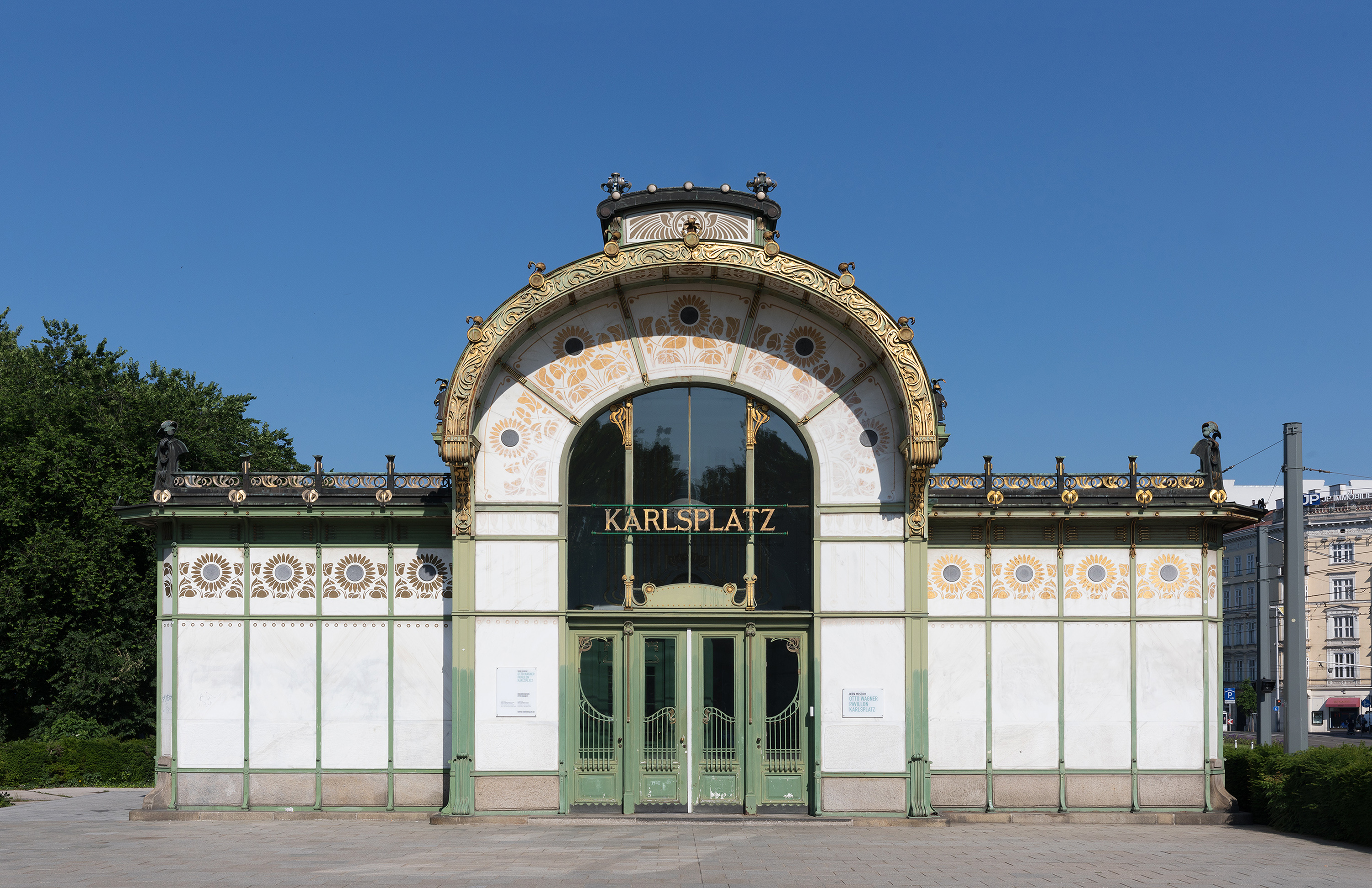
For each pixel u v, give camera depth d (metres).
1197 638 19.22
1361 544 79.44
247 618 19.20
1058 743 19.02
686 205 18.88
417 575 19.23
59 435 32.12
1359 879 13.13
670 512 18.70
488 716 18.17
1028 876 13.23
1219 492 18.92
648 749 18.39
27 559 30.31
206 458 35.22
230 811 18.80
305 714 19.05
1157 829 17.84
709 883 12.63
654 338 18.88
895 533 18.42
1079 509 19.02
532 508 18.48
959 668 19.17
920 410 17.86
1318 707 79.88
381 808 18.83
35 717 32.25
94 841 16.28
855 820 17.75
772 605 18.59
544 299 17.97
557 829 17.31
